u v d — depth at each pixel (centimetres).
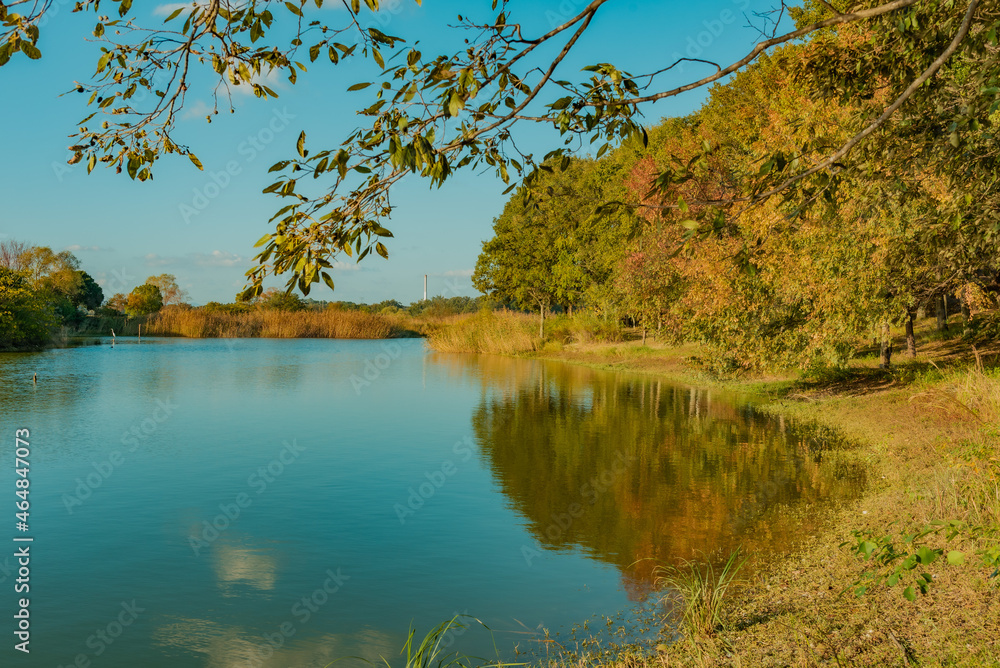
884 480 1144
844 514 969
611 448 1580
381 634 678
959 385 1539
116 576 832
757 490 1166
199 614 723
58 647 649
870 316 1617
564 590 778
